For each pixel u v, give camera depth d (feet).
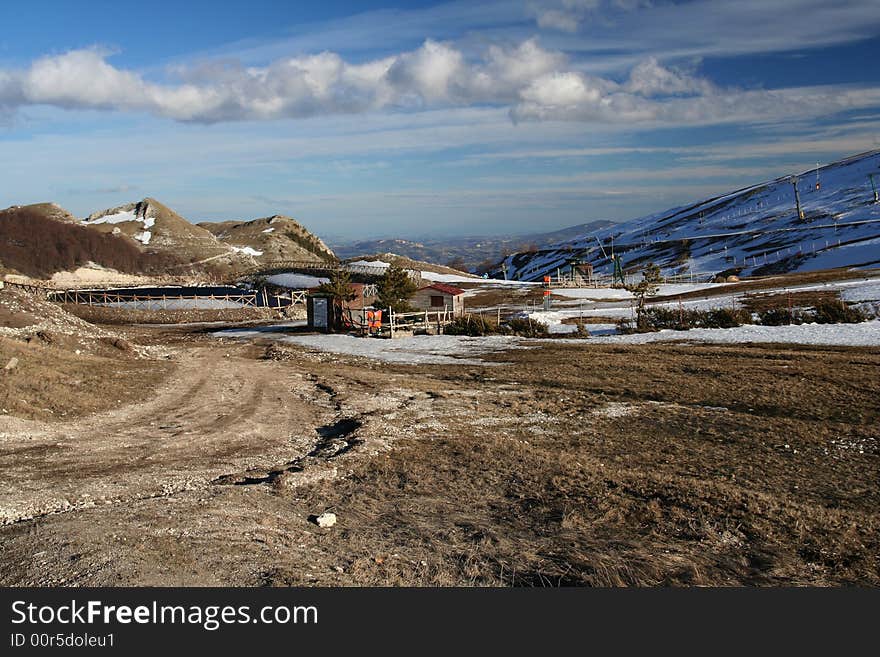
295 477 35.86
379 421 53.42
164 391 68.90
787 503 31.07
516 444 45.09
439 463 40.04
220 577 22.52
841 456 42.14
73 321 111.55
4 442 43.21
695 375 75.20
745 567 24.13
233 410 60.03
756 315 129.90
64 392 60.08
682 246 613.93
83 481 34.55
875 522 28.60
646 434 50.11
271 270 384.27
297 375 86.43
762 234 569.23
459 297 191.11
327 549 25.96
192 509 29.32
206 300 261.03
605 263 655.76
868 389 61.21
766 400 60.18
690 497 31.53
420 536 27.68
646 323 126.93
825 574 23.47
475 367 92.63
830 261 383.65
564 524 28.76
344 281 174.60
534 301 239.71
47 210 576.61
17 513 28.91
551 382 76.28
